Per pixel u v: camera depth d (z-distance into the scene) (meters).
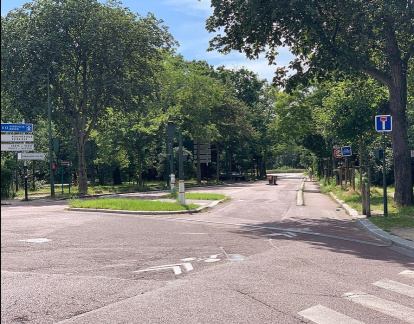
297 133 45.19
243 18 17.98
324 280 6.73
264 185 48.47
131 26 38.06
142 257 8.66
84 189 39.25
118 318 4.89
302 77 20.80
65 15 35.22
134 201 21.38
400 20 15.70
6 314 5.04
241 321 4.79
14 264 7.97
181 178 20.28
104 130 44.94
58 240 10.85
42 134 48.59
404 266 7.92
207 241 10.70
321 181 49.47
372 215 15.88
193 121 52.56
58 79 36.88
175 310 5.18
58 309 5.24
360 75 21.22
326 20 17.88
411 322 4.85
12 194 35.19
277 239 11.07
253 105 76.62
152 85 39.84
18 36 35.00
